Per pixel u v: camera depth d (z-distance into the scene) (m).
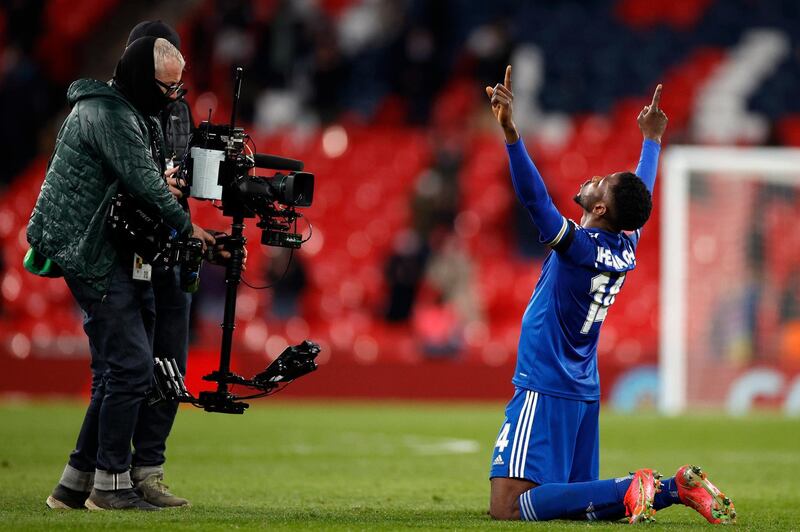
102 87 19.16
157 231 19.17
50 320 64.56
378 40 79.50
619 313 67.69
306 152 74.44
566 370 18.95
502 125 18.36
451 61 79.25
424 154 74.50
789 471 32.75
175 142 21.30
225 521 17.75
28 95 71.75
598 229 19.45
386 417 51.97
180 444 39.06
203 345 61.25
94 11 77.12
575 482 19.08
